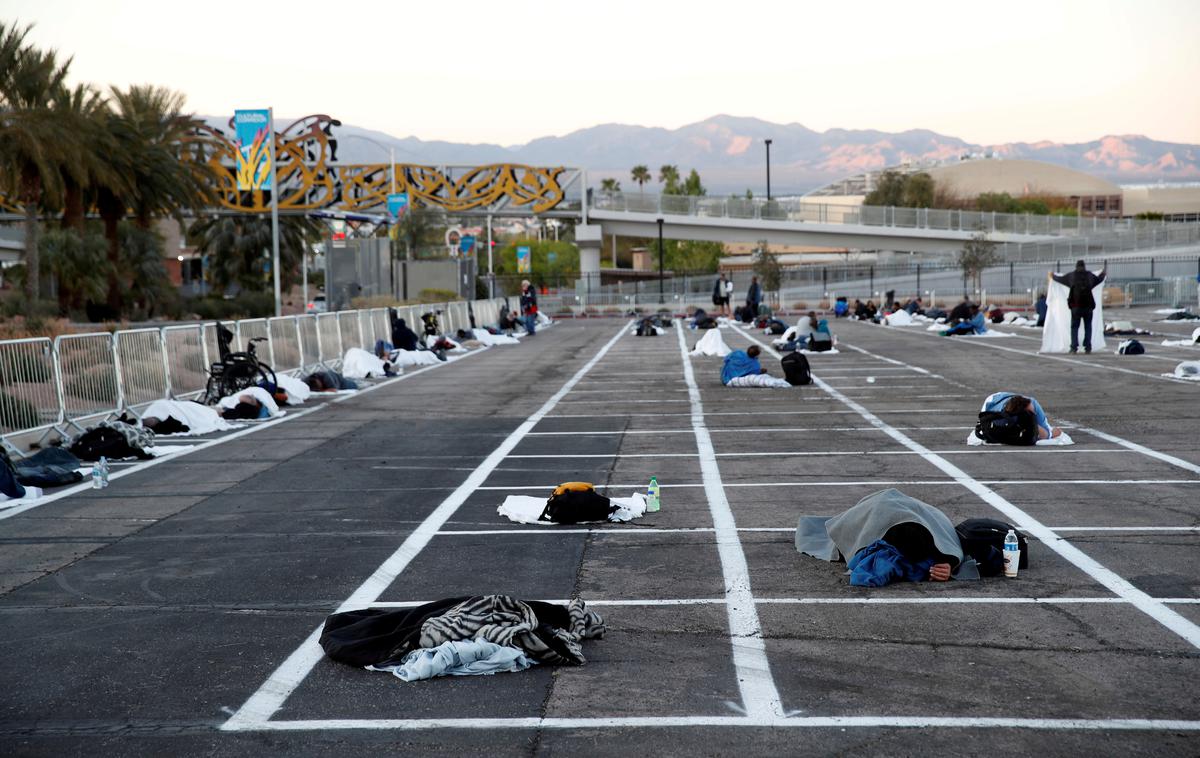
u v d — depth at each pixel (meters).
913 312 47.78
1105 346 28.28
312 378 21.50
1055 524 8.99
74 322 40.66
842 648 6.05
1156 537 8.48
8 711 5.34
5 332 24.16
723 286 53.62
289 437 15.26
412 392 21.38
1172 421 15.02
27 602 7.31
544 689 5.49
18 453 12.81
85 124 37.28
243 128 31.02
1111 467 11.60
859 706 5.20
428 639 5.85
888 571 7.26
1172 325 37.50
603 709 5.20
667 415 16.95
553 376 24.31
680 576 7.63
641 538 8.83
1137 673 5.57
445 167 79.44
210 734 5.00
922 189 133.12
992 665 5.73
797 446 13.53
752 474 11.66
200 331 18.92
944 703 5.21
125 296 47.72
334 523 9.63
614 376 23.97
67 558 8.52
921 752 4.66
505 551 8.48
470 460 13.02
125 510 10.38
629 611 6.84
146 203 43.44
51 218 50.56
